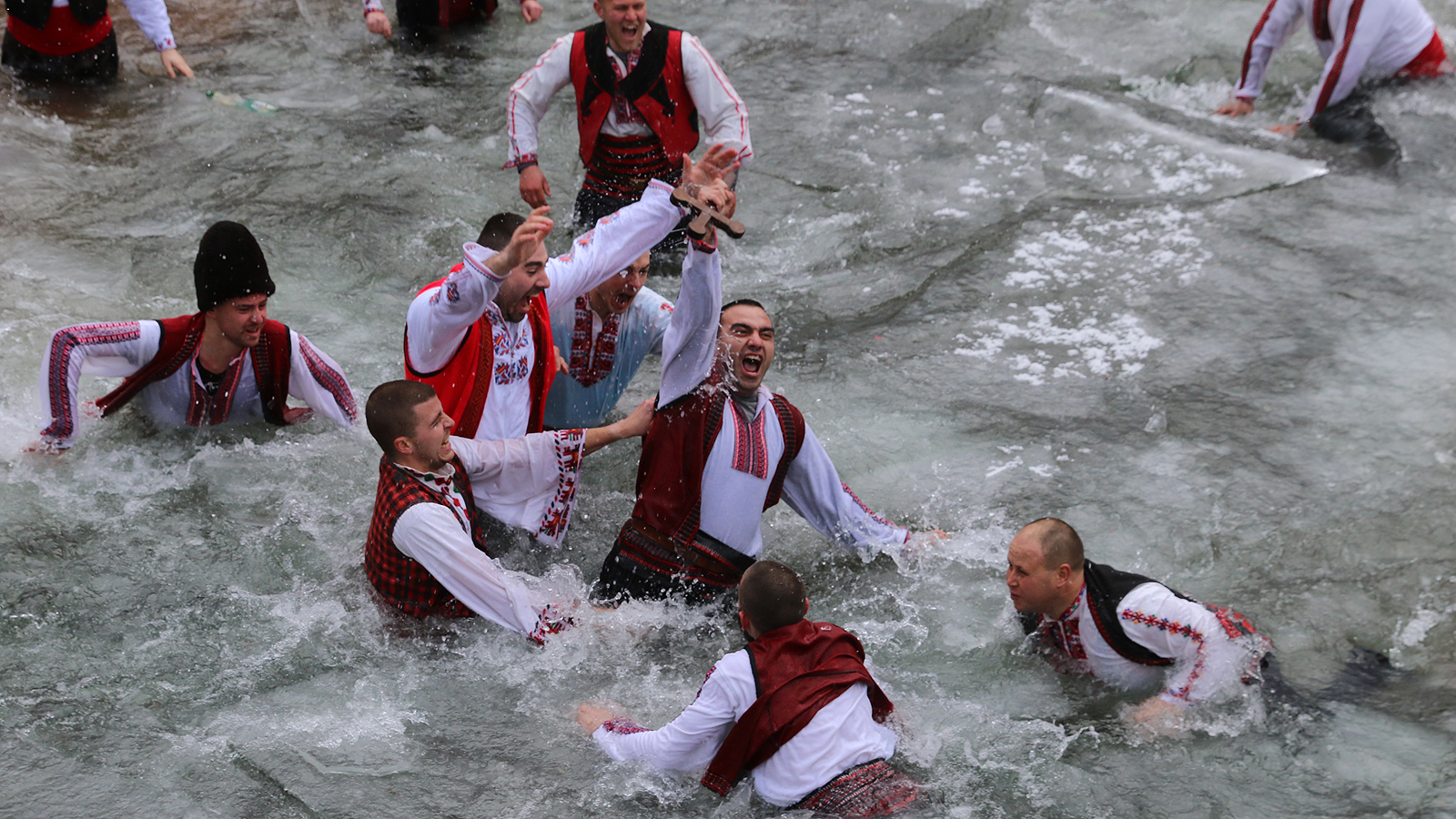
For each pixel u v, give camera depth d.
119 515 9.23
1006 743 7.33
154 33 16.62
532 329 8.92
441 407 8.31
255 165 14.65
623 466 10.20
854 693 6.97
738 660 6.96
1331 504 9.52
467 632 8.27
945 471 10.10
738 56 18.23
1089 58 18.11
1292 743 7.23
